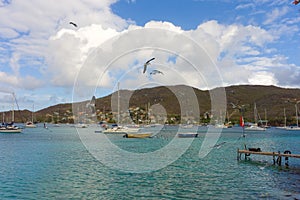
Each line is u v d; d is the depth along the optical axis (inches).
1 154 1430.9
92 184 783.7
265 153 1125.1
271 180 829.8
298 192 697.0
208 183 794.2
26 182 805.2
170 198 654.5
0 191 712.4
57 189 730.8
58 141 2204.7
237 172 948.6
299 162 1159.0
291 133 3408.0
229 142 2134.6
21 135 2970.0
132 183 792.9
